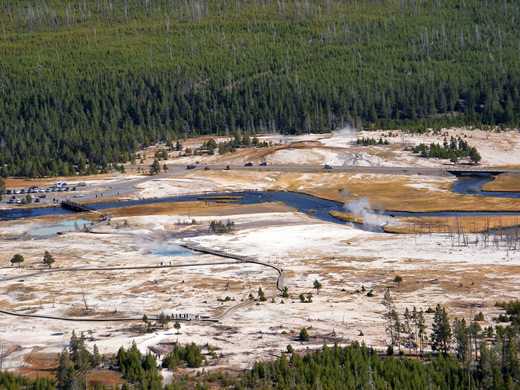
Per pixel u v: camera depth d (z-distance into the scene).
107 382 140.00
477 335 158.25
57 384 138.12
